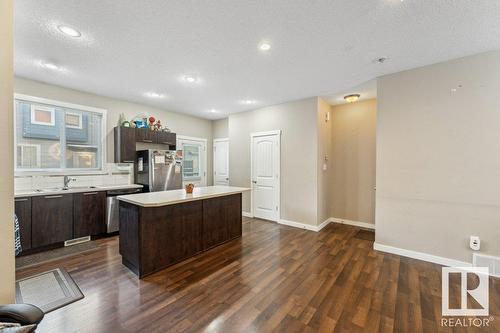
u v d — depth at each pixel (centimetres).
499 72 249
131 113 475
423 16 195
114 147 449
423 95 292
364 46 246
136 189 432
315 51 258
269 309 193
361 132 459
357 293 218
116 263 282
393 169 313
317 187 426
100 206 381
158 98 445
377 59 276
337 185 489
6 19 119
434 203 286
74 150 404
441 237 282
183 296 212
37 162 364
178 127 572
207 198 323
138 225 249
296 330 169
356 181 465
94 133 430
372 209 448
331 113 494
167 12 191
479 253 261
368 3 179
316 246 344
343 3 179
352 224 470
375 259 296
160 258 266
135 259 254
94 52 260
